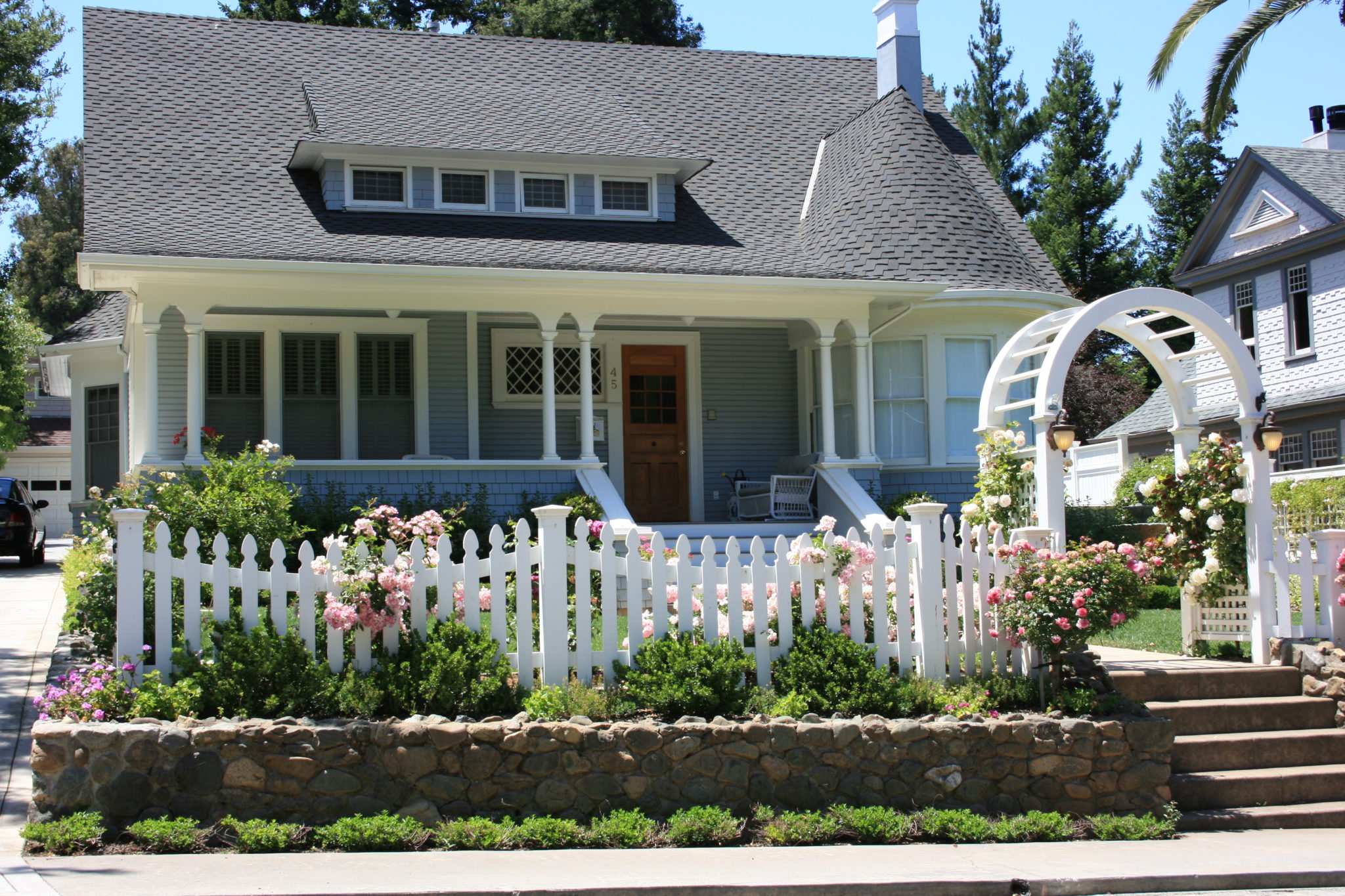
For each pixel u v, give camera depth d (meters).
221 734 6.84
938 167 16.94
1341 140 26.80
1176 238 39.47
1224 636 10.70
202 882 5.77
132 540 7.41
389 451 16.00
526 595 7.82
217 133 16.33
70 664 9.41
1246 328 25.28
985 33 41.28
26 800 6.99
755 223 17.31
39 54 24.12
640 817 7.07
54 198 53.59
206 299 13.56
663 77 20.02
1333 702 9.27
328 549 7.61
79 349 19.73
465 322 16.34
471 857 6.51
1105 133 40.38
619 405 17.45
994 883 6.25
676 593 8.30
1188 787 8.23
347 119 15.80
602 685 8.07
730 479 17.70
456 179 16.11
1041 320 11.30
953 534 8.78
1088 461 22.36
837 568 8.37
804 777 7.48
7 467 33.03
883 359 16.55
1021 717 7.95
